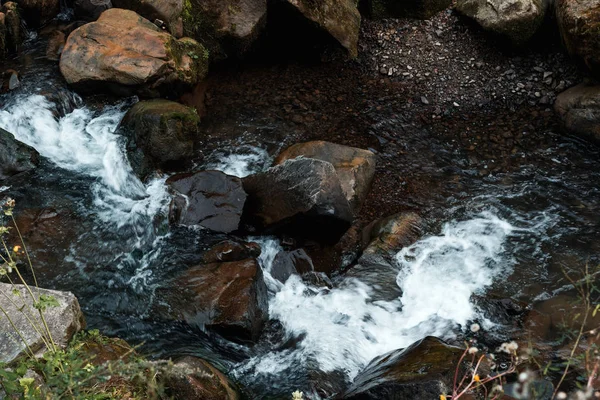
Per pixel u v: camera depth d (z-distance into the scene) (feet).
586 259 18.08
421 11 26.63
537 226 19.34
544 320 15.83
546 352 14.60
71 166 20.29
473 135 22.79
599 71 21.94
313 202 17.21
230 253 17.11
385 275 17.30
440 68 25.18
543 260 18.13
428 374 12.30
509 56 25.23
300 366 14.58
